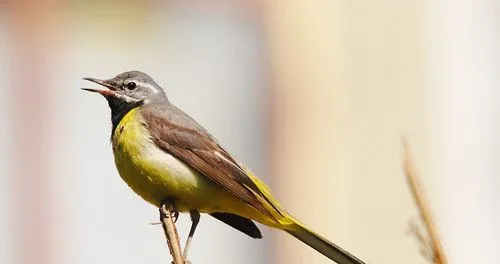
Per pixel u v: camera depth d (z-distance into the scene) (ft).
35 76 54.29
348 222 50.78
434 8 51.98
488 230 51.88
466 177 51.90
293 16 52.70
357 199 50.90
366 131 51.47
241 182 36.24
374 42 51.62
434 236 24.93
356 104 51.57
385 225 50.55
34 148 53.78
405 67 51.72
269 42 53.16
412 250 49.52
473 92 52.39
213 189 36.52
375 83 51.60
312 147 51.72
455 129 52.21
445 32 52.37
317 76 52.11
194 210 37.32
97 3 54.70
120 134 37.11
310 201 51.47
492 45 52.26
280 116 52.49
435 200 51.47
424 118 51.52
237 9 53.67
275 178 52.29
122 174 37.32
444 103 52.01
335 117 51.70
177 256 30.81
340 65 51.75
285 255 50.26
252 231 37.60
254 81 53.72
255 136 53.26
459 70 52.26
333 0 51.90
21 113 53.88
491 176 52.03
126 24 54.65
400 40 51.70
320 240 35.04
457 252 51.72
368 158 51.24
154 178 36.58
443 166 51.83
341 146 51.42
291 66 52.60
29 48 54.08
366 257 50.29
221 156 36.91
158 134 36.73
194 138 36.94
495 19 52.11
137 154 36.60
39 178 53.62
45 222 53.31
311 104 52.03
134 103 39.04
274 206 35.65
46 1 54.34
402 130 51.42
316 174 51.57
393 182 50.47
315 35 52.16
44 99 54.08
